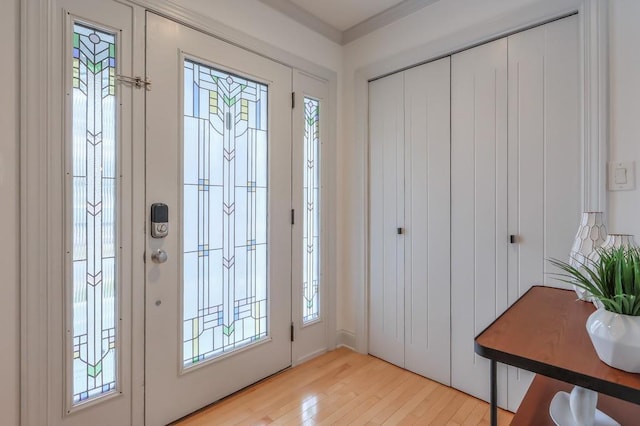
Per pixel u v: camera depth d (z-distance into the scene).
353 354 2.39
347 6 2.11
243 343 1.93
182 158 1.65
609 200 1.40
